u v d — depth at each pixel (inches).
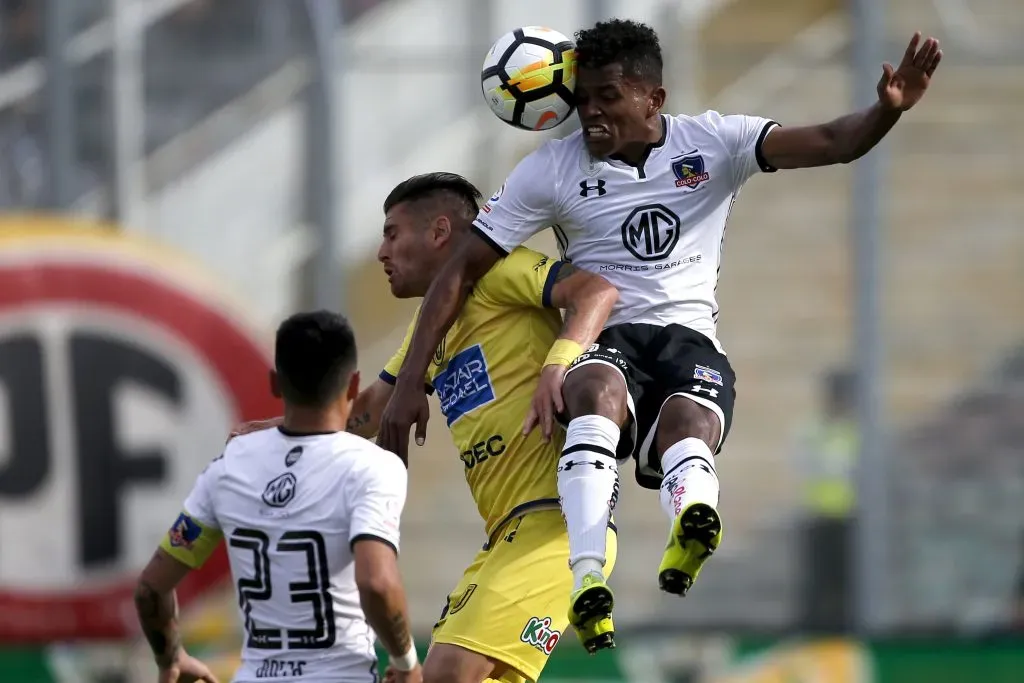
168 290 1244.5
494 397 598.2
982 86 1354.6
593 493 521.7
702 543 498.9
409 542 1279.5
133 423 1232.2
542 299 573.0
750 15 1320.1
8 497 1214.3
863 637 1268.5
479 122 1309.1
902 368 1325.0
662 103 562.3
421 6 1306.6
